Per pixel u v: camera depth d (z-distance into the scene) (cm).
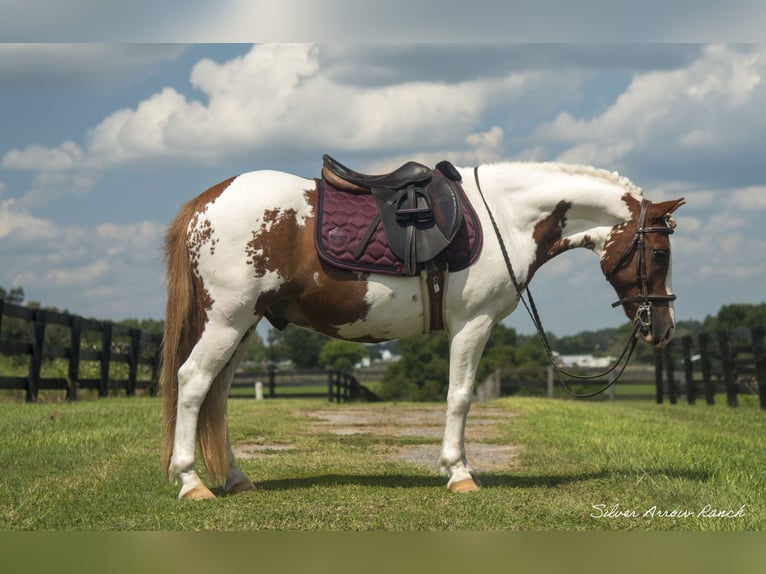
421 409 1798
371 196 643
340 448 948
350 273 627
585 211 690
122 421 1096
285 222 619
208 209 620
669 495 623
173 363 624
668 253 684
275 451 910
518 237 674
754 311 6700
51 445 828
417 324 652
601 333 12712
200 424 634
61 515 555
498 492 634
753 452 902
